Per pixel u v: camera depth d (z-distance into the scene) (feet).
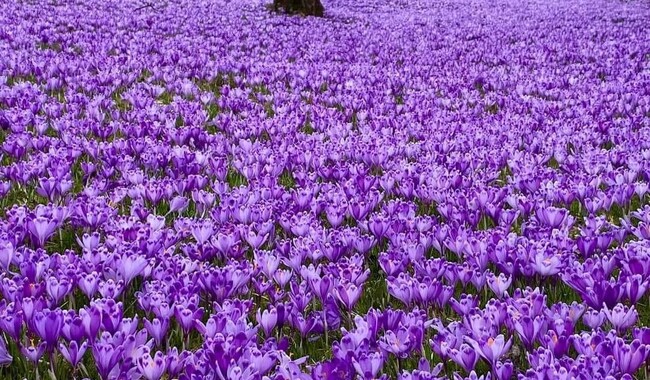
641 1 138.31
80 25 69.92
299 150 27.07
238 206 18.58
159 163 24.08
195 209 20.98
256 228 17.51
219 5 102.58
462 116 37.37
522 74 53.62
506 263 15.06
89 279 13.07
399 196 23.12
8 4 81.25
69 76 41.91
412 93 44.42
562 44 74.49
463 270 14.42
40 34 59.00
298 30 79.92
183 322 11.89
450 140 31.04
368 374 10.01
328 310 13.17
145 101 35.76
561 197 21.22
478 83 50.90
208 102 39.55
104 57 50.39
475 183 22.71
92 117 32.35
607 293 12.82
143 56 52.49
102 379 10.27
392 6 121.08
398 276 14.11
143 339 11.01
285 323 13.30
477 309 11.98
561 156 27.37
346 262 15.37
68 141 27.22
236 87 46.11
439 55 65.16
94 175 23.97
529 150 29.40
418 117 36.24
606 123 33.17
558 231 17.42
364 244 16.53
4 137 28.17
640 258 14.32
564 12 116.78
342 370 10.37
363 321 11.69
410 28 89.76
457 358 10.87
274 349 11.16
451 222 19.52
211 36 70.54
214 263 16.21
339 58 60.03
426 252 17.61
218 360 10.03
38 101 34.96
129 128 29.50
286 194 20.88
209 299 13.85
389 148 27.73
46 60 46.62
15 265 15.57
